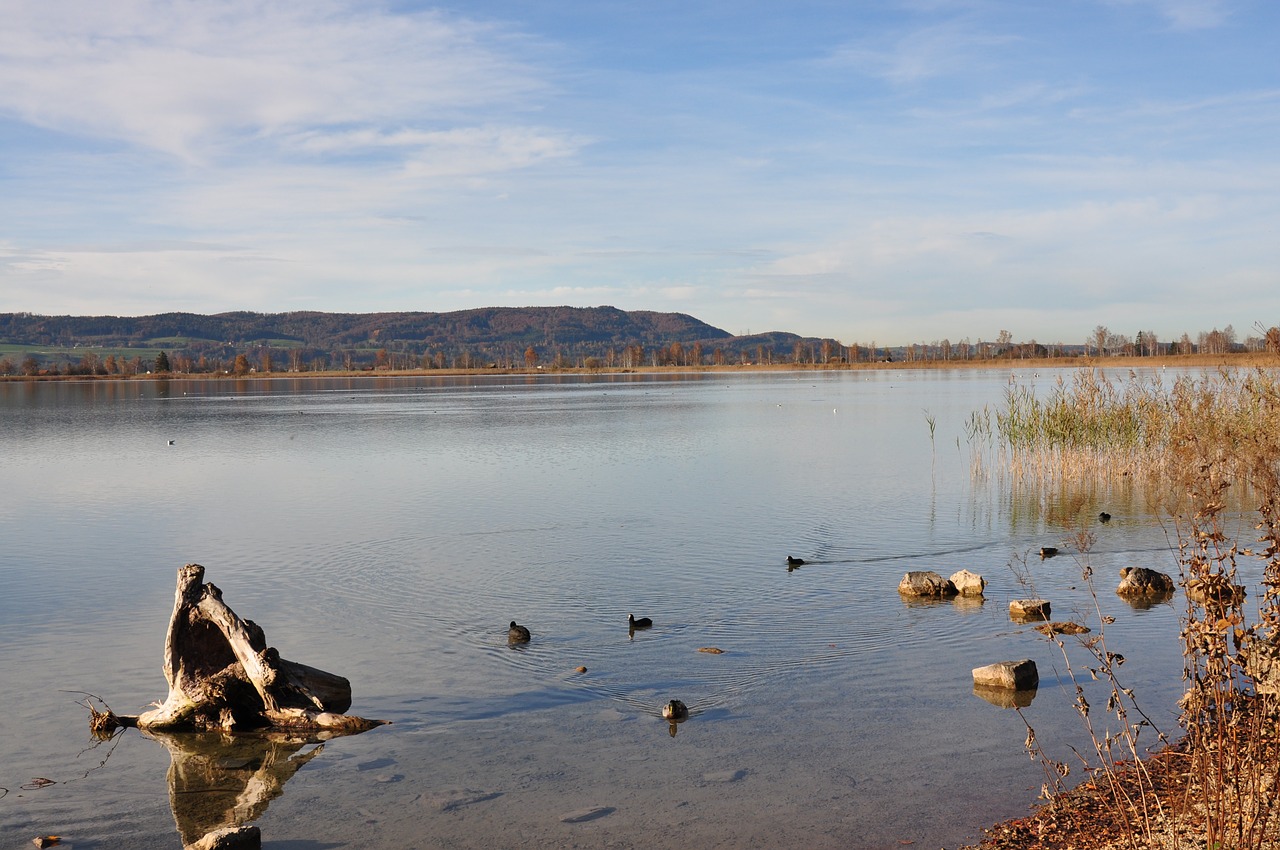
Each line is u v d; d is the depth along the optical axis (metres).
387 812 11.58
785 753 12.88
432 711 14.70
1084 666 15.83
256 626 14.82
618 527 29.08
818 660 16.53
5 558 26.11
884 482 38.06
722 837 10.70
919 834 10.60
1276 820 8.62
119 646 18.23
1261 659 9.62
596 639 17.97
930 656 16.62
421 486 39.19
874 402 96.62
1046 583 21.44
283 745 13.73
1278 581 8.74
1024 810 11.01
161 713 14.47
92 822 11.55
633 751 13.08
